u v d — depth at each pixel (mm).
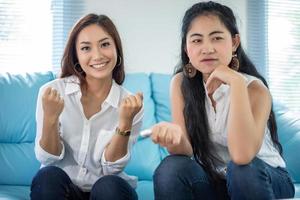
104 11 2131
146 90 1877
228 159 1270
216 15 1231
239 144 1030
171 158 1062
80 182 1290
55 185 1098
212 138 1271
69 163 1329
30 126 1729
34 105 1744
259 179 988
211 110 1273
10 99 1729
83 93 1369
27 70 2072
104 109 1340
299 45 2422
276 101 2023
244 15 2338
